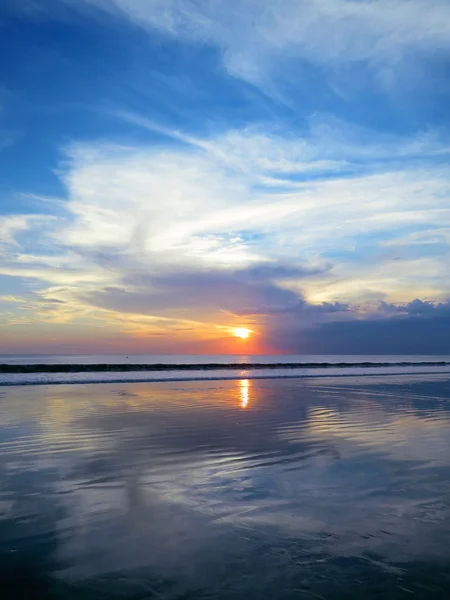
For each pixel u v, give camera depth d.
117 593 3.46
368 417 12.37
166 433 9.82
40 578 3.68
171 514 5.08
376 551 4.18
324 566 3.89
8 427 10.37
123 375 31.25
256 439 9.25
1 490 5.89
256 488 6.04
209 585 3.58
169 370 39.59
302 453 8.06
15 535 4.49
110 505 5.37
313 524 4.81
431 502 5.50
